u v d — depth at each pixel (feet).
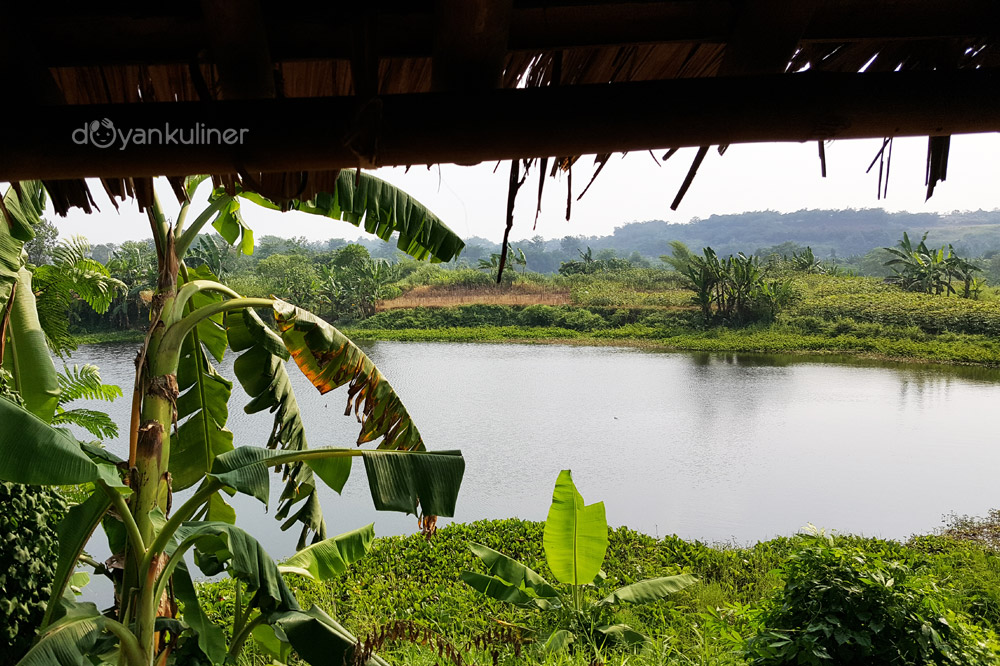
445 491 9.39
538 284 167.02
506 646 18.57
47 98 4.56
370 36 4.20
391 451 9.59
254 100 4.11
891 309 122.52
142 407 10.28
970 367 93.86
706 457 50.44
